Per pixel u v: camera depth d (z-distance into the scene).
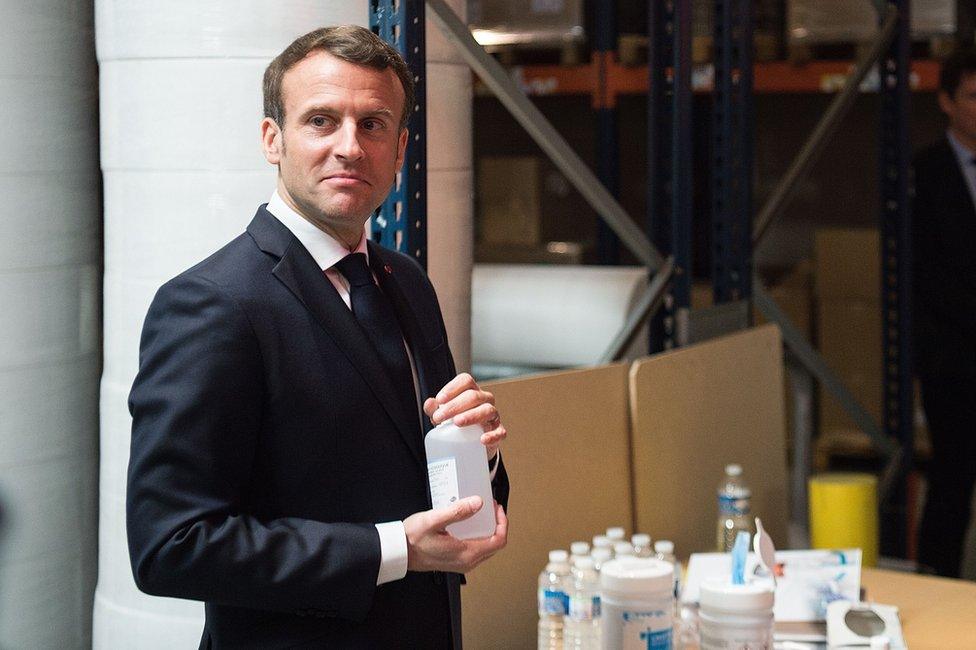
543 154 4.93
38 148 1.96
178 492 1.24
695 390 2.59
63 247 2.02
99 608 2.01
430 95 2.16
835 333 4.23
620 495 2.36
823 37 3.92
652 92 2.96
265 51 1.83
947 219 3.78
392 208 1.99
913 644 2.05
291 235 1.36
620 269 2.96
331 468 1.32
